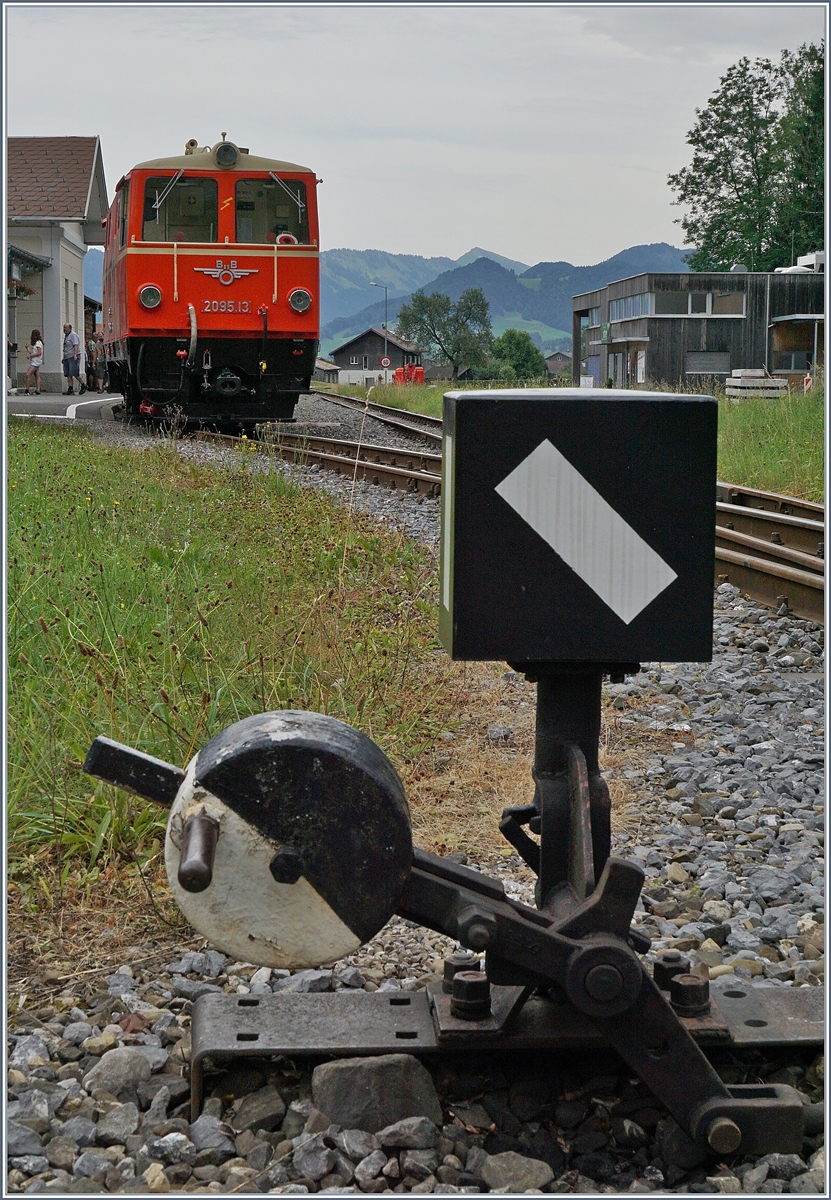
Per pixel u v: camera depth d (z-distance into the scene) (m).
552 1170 2.33
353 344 131.12
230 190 16.48
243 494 9.96
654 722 5.48
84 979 3.08
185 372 16.89
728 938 3.35
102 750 2.36
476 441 2.33
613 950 2.24
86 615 5.49
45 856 3.75
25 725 4.30
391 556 7.82
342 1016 2.61
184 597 5.99
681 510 2.37
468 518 2.34
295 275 16.70
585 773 2.48
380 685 5.25
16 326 38.38
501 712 5.52
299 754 2.18
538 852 2.74
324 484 12.48
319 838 2.20
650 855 3.97
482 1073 2.56
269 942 2.23
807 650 6.75
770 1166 2.30
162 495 9.78
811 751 5.01
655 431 2.35
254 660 5.06
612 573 2.37
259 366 16.91
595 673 2.48
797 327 43.41
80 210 38.28
